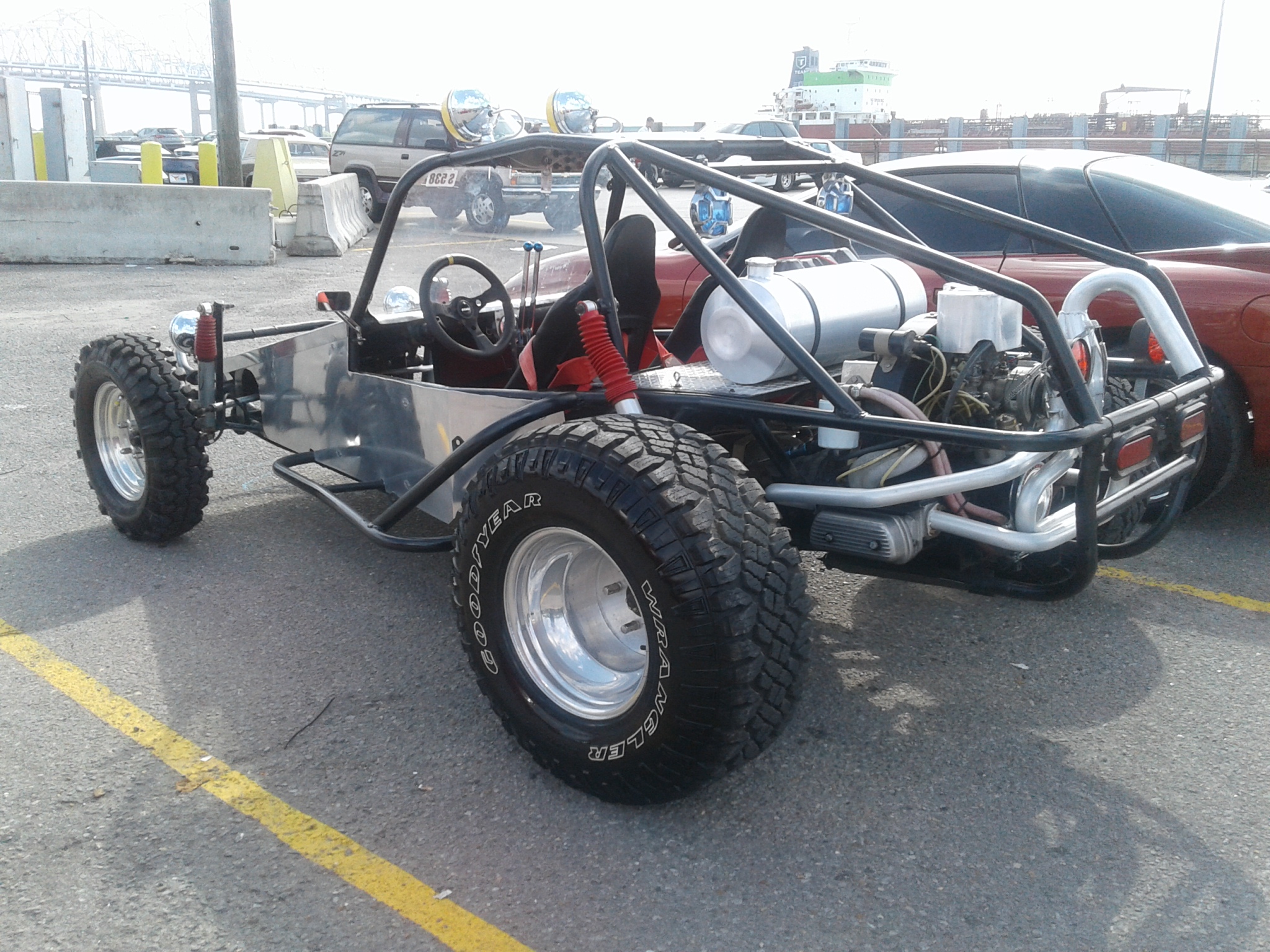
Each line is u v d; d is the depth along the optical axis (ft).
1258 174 97.96
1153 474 9.93
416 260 12.21
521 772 9.59
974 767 9.55
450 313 12.06
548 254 12.11
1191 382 9.91
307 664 11.53
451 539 11.38
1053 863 8.28
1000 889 7.99
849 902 7.86
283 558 14.43
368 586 13.53
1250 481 17.37
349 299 13.07
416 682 11.18
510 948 7.46
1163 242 15.61
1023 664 11.47
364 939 7.57
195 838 8.66
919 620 12.53
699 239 9.56
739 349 9.65
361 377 12.69
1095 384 10.35
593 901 7.92
